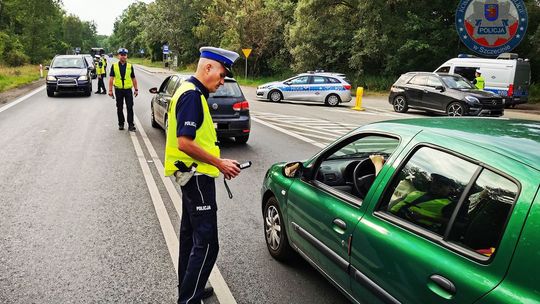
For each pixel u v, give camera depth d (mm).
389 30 30688
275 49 42844
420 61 31719
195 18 63688
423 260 2281
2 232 4777
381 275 2557
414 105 18359
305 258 3664
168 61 68188
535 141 2305
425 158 2602
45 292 3592
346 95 21438
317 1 32875
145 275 3912
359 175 3582
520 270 1843
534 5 28547
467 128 2666
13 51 52656
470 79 20781
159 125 11562
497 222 2035
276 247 4238
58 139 10109
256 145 10188
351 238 2869
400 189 2688
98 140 10109
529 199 1918
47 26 62312
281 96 22375
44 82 29766
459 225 2229
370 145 3648
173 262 4168
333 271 3152
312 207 3441
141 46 110312
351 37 33469
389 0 30250
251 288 3727
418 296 2268
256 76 44250
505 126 2699
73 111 15078
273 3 42375
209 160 2947
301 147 10008
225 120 9633
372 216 2777
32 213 5367
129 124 11383
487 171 2191
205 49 3027
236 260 4258
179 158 3053
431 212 2424
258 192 6496
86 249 4398
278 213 4145
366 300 2736
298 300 3541
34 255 4242
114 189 6434
